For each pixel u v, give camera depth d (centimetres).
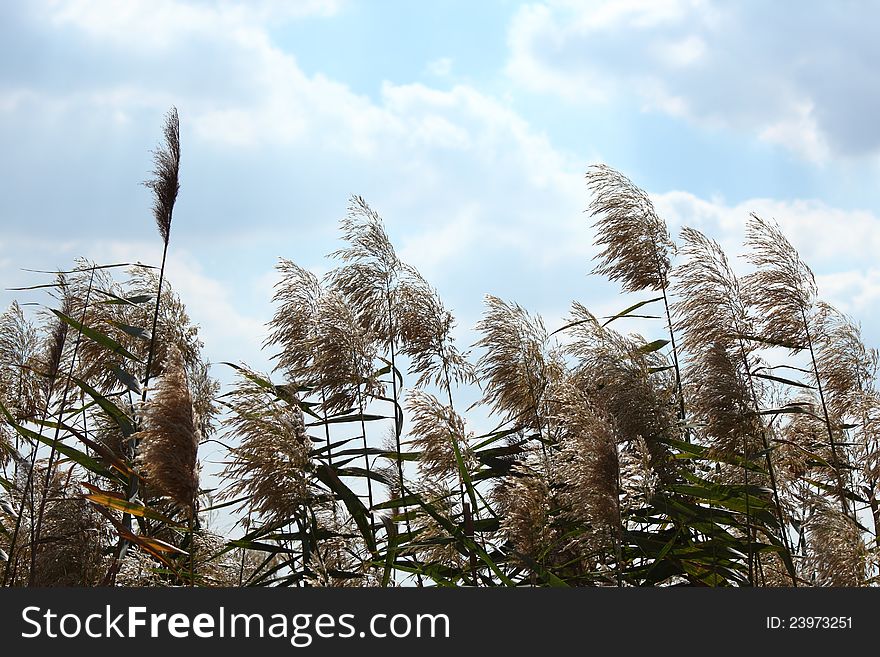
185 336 640
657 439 569
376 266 634
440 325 632
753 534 563
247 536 510
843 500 646
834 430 688
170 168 601
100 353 628
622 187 700
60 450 513
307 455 516
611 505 491
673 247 692
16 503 578
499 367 627
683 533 550
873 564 580
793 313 662
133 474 507
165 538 539
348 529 536
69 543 540
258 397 520
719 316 632
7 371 636
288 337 591
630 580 531
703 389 584
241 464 499
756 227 682
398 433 568
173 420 477
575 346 603
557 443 592
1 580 555
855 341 707
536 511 506
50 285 635
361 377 564
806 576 567
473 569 521
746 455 578
